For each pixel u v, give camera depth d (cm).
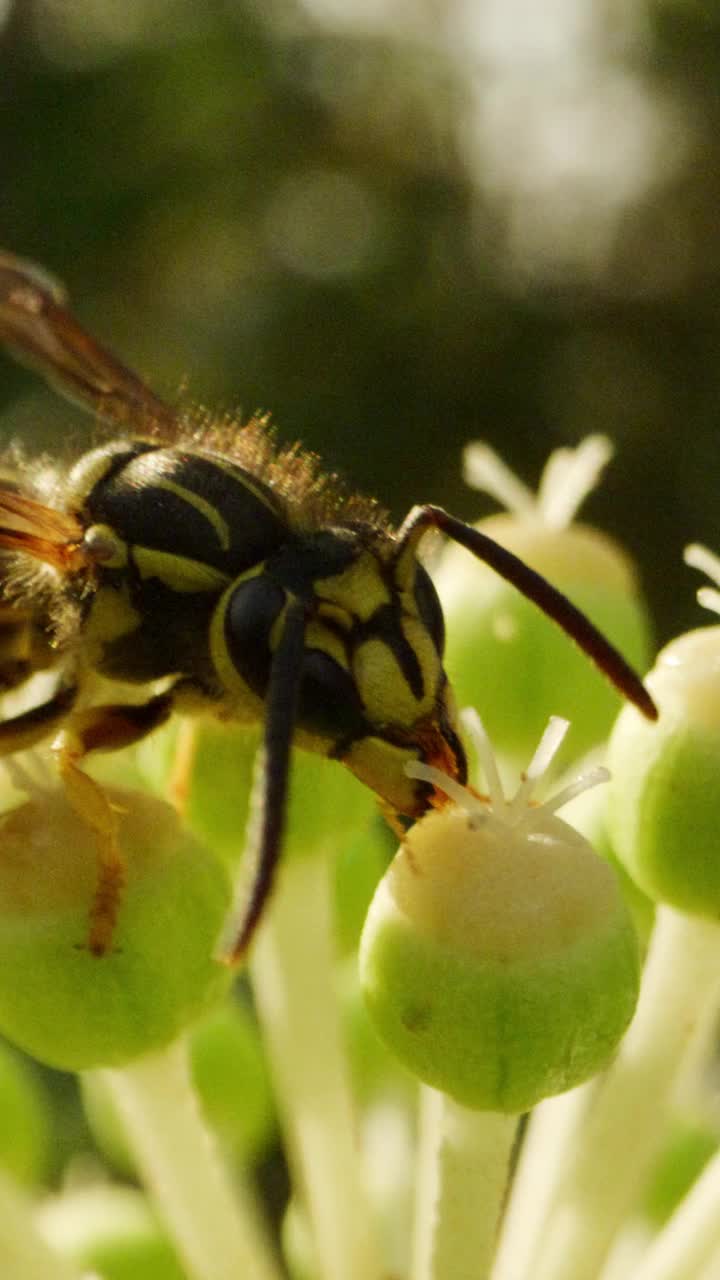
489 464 8
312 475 7
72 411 18
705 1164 8
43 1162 8
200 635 7
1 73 20
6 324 8
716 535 21
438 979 7
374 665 7
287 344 21
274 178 22
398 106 24
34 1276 7
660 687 7
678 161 24
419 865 7
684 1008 7
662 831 7
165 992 7
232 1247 7
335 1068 7
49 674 8
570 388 22
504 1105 7
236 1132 8
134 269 20
